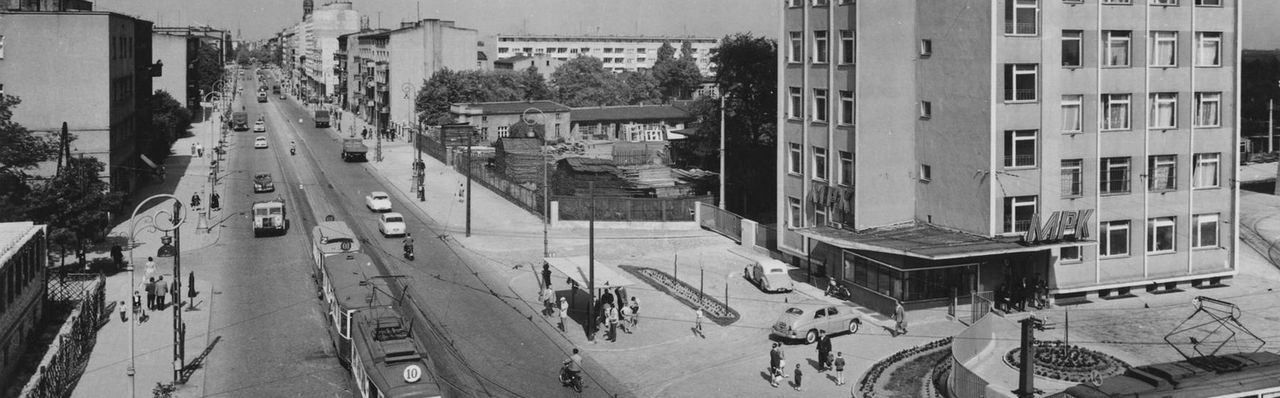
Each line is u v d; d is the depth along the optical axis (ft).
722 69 306.76
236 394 129.90
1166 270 184.14
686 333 162.61
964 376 123.03
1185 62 182.19
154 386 132.36
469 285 195.31
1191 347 147.43
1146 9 177.99
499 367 143.33
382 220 253.44
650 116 546.26
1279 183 291.79
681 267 213.46
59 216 195.11
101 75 262.06
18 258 140.87
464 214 285.43
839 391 133.39
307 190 333.01
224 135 509.35
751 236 232.32
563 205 264.52
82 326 148.77
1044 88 171.32
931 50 184.44
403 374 107.65
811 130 204.23
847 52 191.21
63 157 242.37
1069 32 173.68
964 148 177.06
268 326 162.81
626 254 228.43
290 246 233.14
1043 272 175.22
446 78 542.57
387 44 579.07
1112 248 180.45
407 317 166.71
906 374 138.00
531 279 201.87
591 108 552.82
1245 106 427.33
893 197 190.70
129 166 308.19
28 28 256.52
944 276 169.68
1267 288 185.78
